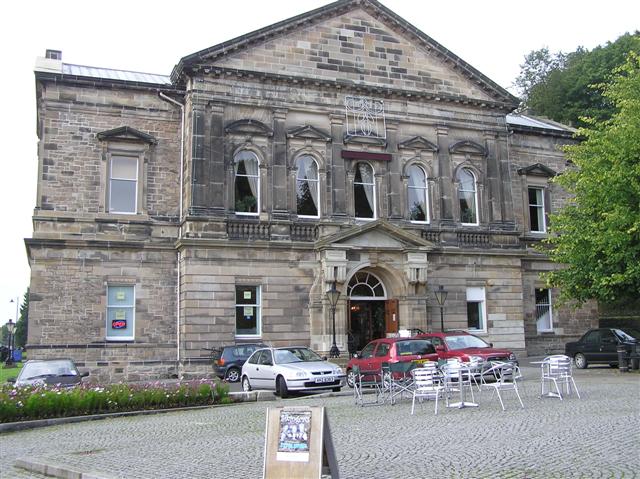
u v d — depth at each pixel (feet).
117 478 34.76
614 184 94.68
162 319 110.52
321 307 112.78
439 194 127.03
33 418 65.36
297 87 118.52
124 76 122.62
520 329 130.11
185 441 49.19
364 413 61.26
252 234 112.06
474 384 81.51
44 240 105.81
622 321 154.40
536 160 145.28
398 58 126.52
